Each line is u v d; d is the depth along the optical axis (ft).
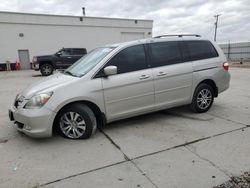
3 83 39.96
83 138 13.52
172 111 18.48
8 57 72.90
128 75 14.19
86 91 13.02
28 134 12.73
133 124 15.78
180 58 16.19
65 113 13.19
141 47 14.93
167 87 15.55
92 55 15.87
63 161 11.12
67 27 78.95
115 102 13.96
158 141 13.00
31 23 73.72
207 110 18.17
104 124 14.12
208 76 17.13
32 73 60.34
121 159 11.15
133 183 9.21
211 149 11.84
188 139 13.14
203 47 17.40
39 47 76.18
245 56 106.11
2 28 70.74
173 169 10.12
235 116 17.02
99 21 83.41
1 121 17.35
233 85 31.55
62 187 9.15
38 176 9.94
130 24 89.20
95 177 9.73
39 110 12.25
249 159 10.75
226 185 8.91
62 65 54.03
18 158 11.53
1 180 9.70
